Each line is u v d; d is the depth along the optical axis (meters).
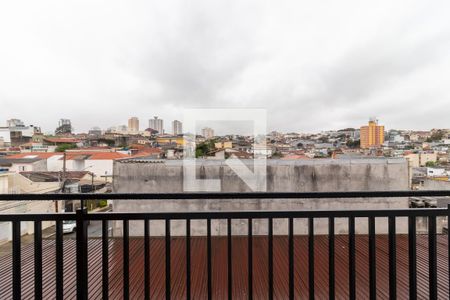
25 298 1.82
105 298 1.29
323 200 3.68
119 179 3.65
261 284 2.11
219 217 1.30
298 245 3.01
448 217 1.33
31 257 2.54
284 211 1.31
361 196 1.40
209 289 1.30
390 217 1.32
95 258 2.58
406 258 2.57
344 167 3.74
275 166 3.73
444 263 2.41
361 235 3.43
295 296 1.94
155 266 2.47
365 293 1.95
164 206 3.66
